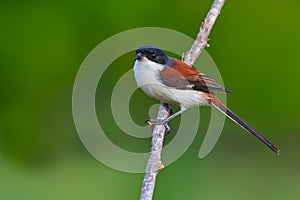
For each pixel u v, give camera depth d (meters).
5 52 12.12
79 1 12.19
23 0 12.17
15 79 12.13
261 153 12.27
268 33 12.09
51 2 12.20
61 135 12.09
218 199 10.93
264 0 12.03
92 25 12.24
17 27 12.15
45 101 12.21
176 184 11.02
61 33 12.21
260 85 12.25
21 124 12.16
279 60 12.15
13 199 10.94
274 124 12.53
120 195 10.80
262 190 11.38
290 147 12.55
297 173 12.05
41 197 11.04
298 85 12.21
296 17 12.02
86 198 10.84
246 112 12.45
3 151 12.09
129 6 12.15
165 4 12.13
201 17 12.11
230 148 12.23
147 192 6.88
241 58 12.19
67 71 12.25
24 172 11.71
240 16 12.08
